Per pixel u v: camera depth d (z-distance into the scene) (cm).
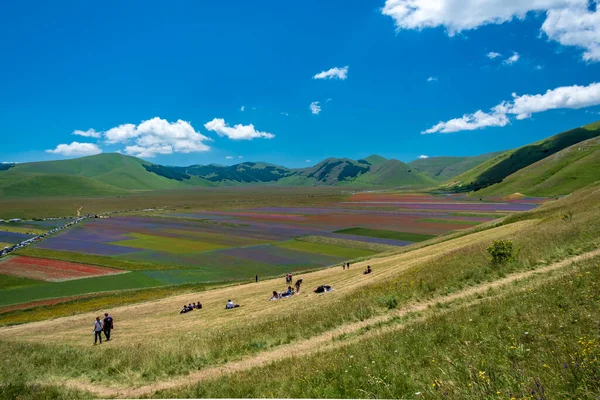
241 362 1564
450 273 2278
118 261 8088
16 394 1389
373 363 1033
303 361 1251
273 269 7275
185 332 2819
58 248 9712
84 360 1881
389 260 5266
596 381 604
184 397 1104
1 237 11800
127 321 3878
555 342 844
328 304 2519
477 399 646
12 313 4928
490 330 1066
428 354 1013
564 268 1755
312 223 14000
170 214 19075
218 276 6875
